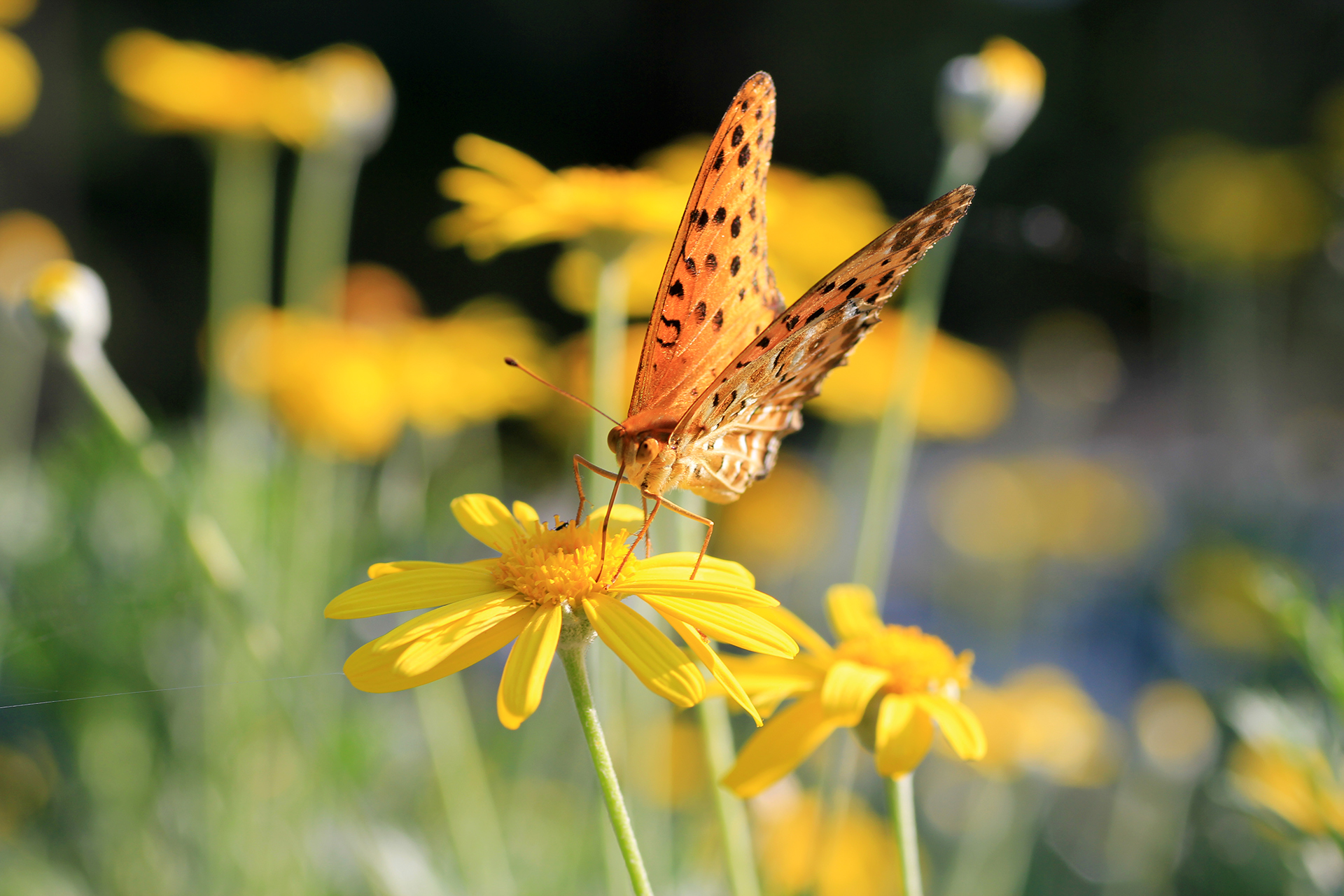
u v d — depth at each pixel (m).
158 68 0.65
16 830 0.54
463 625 0.43
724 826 0.45
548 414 0.78
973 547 0.89
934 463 1.36
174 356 1.59
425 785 0.56
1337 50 1.78
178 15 1.67
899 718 0.44
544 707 0.57
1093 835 0.74
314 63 0.65
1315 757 0.47
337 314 0.67
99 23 1.60
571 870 0.53
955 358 0.73
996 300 1.71
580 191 0.50
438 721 0.51
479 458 0.76
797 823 0.50
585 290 0.59
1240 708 0.47
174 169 1.66
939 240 0.47
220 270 0.96
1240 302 1.20
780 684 0.44
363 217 1.70
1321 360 1.20
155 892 0.53
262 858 0.53
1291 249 1.16
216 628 0.53
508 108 1.80
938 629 0.89
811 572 0.73
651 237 0.50
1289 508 1.07
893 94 1.88
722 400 0.46
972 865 0.55
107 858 0.53
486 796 0.51
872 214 0.63
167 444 0.58
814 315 0.46
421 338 0.62
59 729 0.54
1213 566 0.95
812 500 0.84
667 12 1.88
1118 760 0.75
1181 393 1.54
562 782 0.60
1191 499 1.11
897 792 0.43
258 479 0.57
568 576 0.43
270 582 0.54
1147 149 1.83
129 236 1.63
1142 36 1.89
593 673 0.47
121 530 0.54
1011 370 1.43
